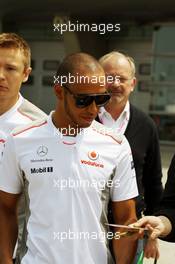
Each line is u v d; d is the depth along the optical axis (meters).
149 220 1.91
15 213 2.04
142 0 9.25
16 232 2.04
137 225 1.86
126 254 1.92
